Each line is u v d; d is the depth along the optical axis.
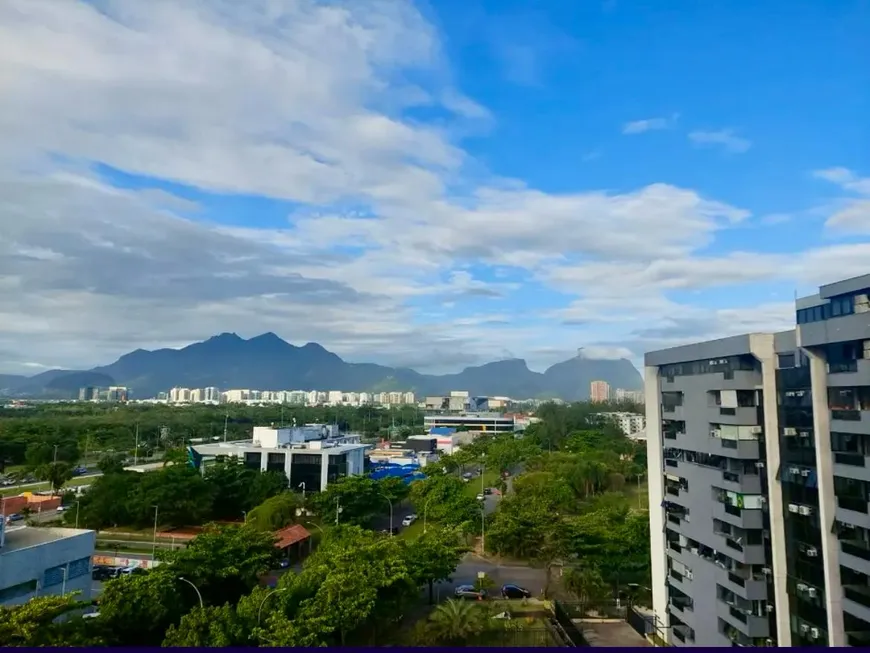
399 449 167.50
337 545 52.59
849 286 28.47
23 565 41.09
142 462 139.50
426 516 78.44
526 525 59.06
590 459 106.38
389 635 46.16
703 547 39.03
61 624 34.94
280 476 97.94
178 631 35.47
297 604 40.22
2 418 182.12
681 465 42.19
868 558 26.84
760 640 32.47
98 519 82.44
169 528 83.69
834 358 29.55
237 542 51.16
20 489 108.88
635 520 62.62
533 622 48.91
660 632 43.94
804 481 31.11
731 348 36.06
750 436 34.62
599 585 51.84
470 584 59.25
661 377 46.41
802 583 31.06
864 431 27.20
